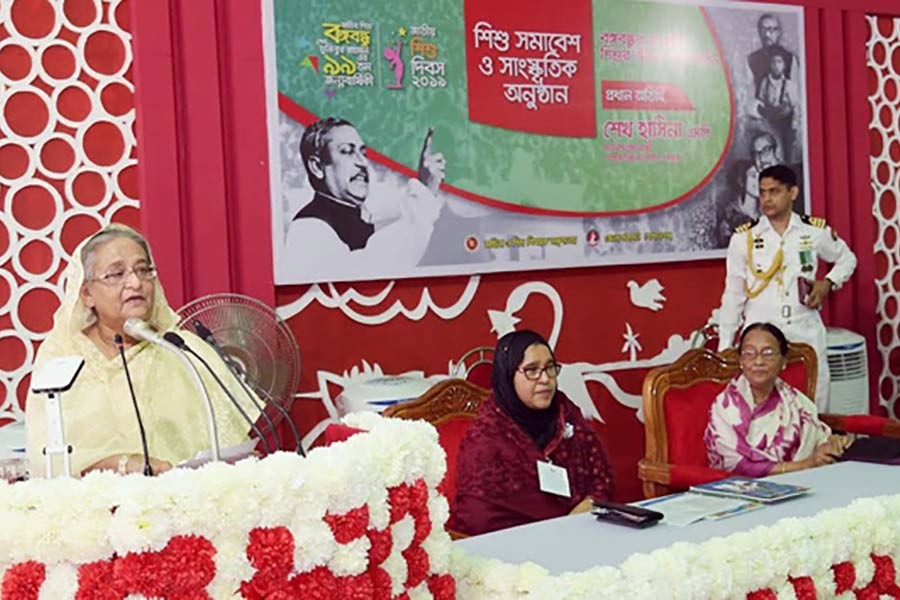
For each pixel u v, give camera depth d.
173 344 2.00
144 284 2.57
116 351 2.61
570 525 2.48
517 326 4.59
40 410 2.45
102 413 2.54
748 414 3.71
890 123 5.68
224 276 3.91
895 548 2.34
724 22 5.09
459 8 4.39
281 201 4.02
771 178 4.66
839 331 5.13
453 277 4.45
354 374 4.22
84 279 2.55
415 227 4.30
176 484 1.48
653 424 3.74
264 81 3.99
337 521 1.56
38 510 1.45
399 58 4.26
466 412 3.35
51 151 3.71
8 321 3.66
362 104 4.18
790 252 4.71
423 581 1.77
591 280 4.79
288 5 4.03
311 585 1.53
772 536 2.17
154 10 3.78
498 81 4.48
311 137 4.08
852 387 5.02
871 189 5.58
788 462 3.62
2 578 1.45
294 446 4.11
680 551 2.07
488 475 3.06
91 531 1.45
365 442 1.68
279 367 3.64
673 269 5.02
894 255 5.70
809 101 5.36
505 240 4.51
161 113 3.79
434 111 4.34
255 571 1.50
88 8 3.75
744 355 3.71
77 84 3.74
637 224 4.86
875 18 5.60
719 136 5.09
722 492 2.72
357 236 4.18
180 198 3.84
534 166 4.57
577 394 4.75
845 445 3.70
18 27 3.66
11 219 3.65
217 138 3.90
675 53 4.96
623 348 4.87
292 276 4.05
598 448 3.32
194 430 2.66
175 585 1.45
